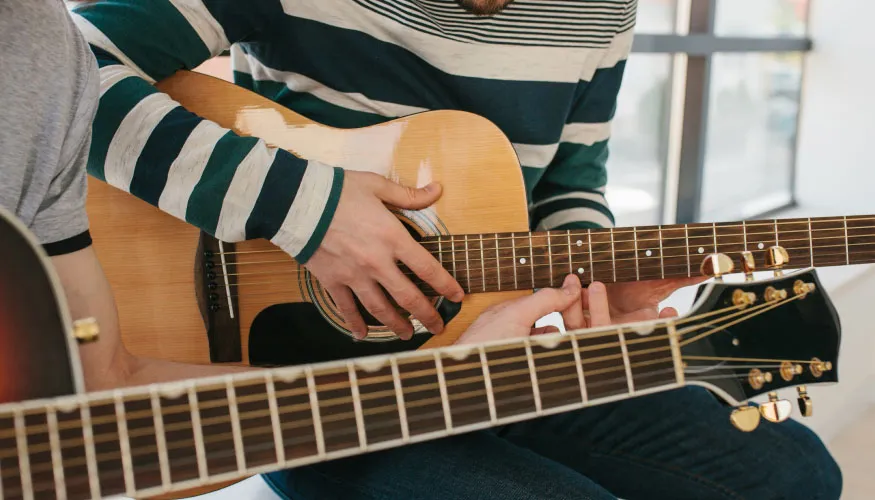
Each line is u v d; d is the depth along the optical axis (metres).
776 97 2.93
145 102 0.88
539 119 1.13
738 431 1.05
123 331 0.97
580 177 1.25
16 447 0.52
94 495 0.54
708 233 0.98
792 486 1.02
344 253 0.87
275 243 0.87
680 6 2.49
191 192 0.85
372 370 0.62
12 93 0.65
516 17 1.05
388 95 1.09
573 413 1.08
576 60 1.11
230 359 0.99
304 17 1.02
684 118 2.50
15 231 0.54
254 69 1.13
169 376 0.83
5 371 0.54
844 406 2.22
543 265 0.98
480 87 1.09
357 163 0.98
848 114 2.85
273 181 0.85
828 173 2.94
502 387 0.66
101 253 0.96
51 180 0.71
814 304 0.75
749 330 0.73
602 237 0.98
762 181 3.03
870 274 2.29
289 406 0.60
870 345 2.34
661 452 1.05
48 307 0.55
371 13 1.02
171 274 0.96
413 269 0.90
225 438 0.58
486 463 0.78
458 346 0.64
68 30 0.71
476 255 0.98
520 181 0.99
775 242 0.99
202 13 0.98
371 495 0.79
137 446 0.56
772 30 2.84
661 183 2.66
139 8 0.95
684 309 2.08
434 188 0.98
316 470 0.84
